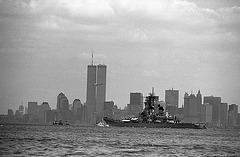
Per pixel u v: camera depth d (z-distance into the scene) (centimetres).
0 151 19275
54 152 19088
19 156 17575
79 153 18888
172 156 19050
